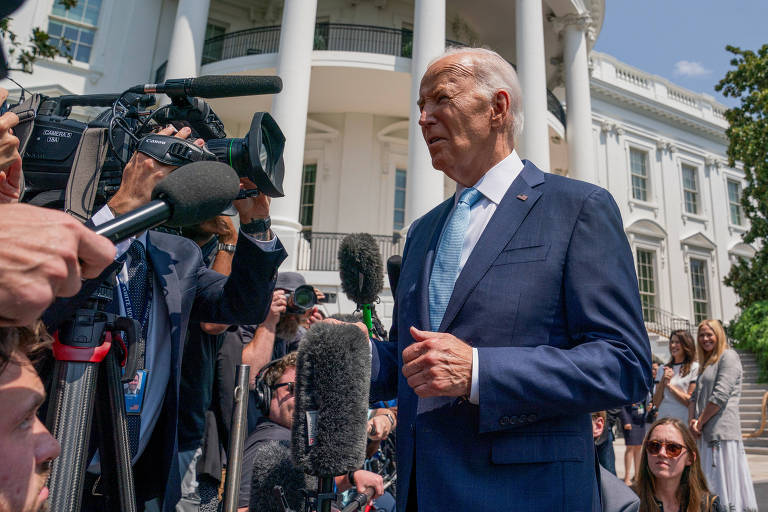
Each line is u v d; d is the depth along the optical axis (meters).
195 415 2.14
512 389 1.13
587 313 1.25
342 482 2.15
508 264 1.35
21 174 1.07
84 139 1.30
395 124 15.41
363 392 1.21
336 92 14.46
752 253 21.78
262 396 2.19
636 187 19.98
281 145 1.39
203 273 1.94
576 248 1.32
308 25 12.45
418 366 1.16
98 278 0.94
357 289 1.88
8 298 0.46
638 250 19.28
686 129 21.53
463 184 1.64
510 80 1.56
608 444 5.57
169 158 1.16
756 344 14.62
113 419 1.01
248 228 1.61
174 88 1.41
